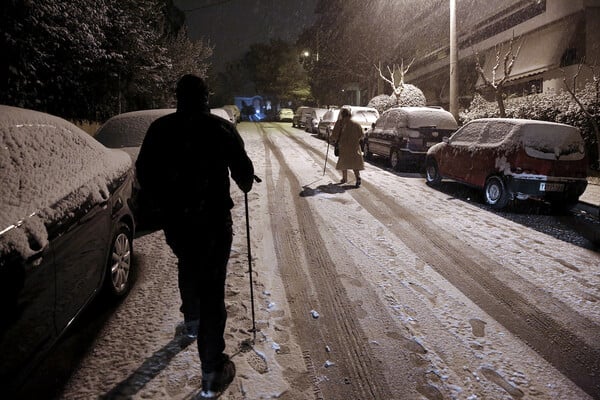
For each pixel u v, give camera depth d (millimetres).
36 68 10734
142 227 6547
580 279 4961
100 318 3881
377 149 13844
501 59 22391
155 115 8039
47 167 3141
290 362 3303
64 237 2924
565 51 17828
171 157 2838
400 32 32469
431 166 10391
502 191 8023
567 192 7824
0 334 2207
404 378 3145
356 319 3971
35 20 9781
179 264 3266
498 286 4738
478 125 9133
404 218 7379
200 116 2910
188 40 25578
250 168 3012
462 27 26469
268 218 7266
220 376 2943
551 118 12992
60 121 3770
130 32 14711
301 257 5496
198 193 2850
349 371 3213
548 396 2984
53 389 2939
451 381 3121
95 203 3498
